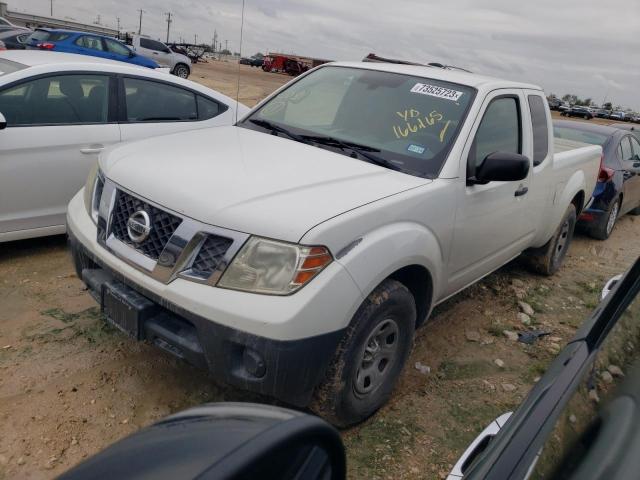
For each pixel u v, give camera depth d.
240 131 3.97
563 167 5.14
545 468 1.18
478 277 4.19
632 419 1.17
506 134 4.12
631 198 8.82
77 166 4.86
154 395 3.22
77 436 2.86
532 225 4.77
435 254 3.26
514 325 4.75
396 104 3.88
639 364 1.41
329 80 4.34
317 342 2.53
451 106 3.76
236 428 1.28
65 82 4.89
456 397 3.58
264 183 2.87
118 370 3.40
